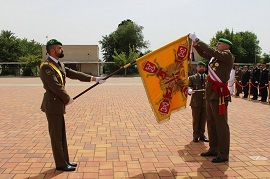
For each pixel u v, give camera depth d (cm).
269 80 1280
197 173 418
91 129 695
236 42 5506
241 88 1508
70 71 464
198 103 580
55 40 421
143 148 541
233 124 757
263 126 732
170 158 484
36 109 1005
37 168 438
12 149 533
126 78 3619
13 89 1858
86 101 1227
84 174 415
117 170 430
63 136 440
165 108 472
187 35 471
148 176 407
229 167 441
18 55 4944
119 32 5456
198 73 601
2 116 868
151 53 461
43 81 416
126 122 780
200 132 596
